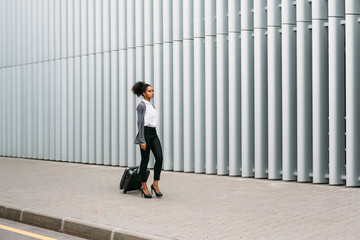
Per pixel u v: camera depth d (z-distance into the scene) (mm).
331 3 9984
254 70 11289
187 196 9055
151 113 8859
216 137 12234
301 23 10492
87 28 15633
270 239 5832
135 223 6793
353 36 9781
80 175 12586
